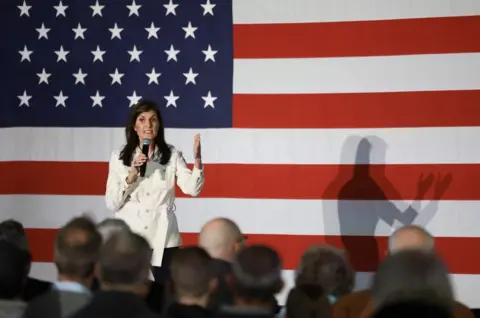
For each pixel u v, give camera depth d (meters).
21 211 13.41
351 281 6.84
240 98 13.05
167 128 13.15
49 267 13.29
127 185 10.30
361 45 12.80
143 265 5.58
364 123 12.71
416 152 12.56
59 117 13.48
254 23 13.12
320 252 6.52
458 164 12.45
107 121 13.38
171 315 5.79
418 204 12.50
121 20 13.48
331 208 12.73
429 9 12.67
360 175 12.68
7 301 5.93
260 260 5.50
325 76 12.87
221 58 13.15
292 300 5.91
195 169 10.50
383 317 5.00
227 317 5.38
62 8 13.59
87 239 6.03
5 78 13.60
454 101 12.51
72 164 13.38
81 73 13.48
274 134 12.91
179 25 13.34
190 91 13.20
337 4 12.91
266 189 12.88
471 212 12.38
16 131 13.52
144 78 13.34
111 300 5.38
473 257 12.34
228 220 7.44
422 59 12.63
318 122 12.83
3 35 13.66
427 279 5.14
